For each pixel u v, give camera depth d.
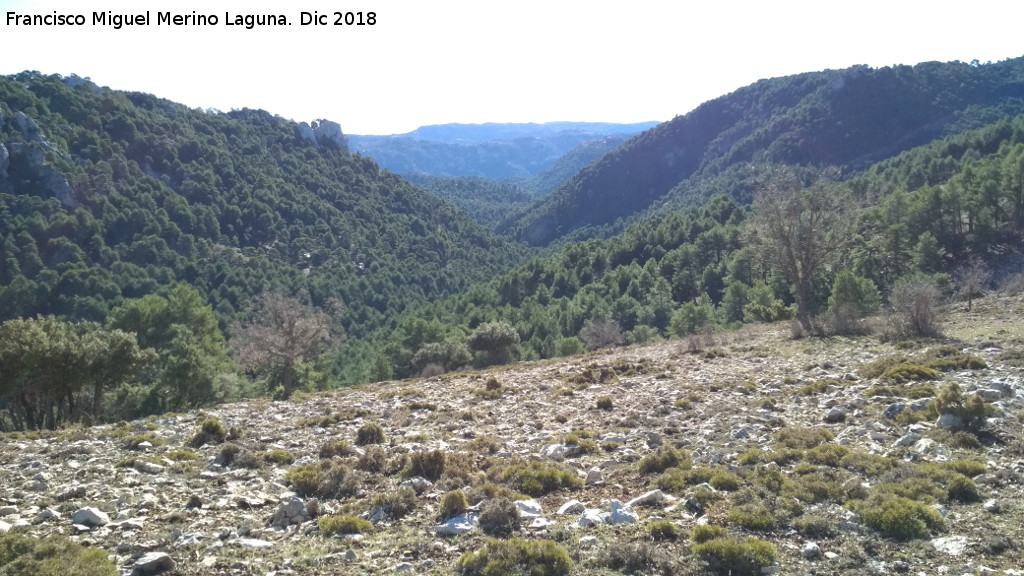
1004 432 9.66
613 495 8.77
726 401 14.92
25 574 5.84
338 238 153.50
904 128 197.25
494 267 174.88
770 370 19.48
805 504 7.62
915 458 8.98
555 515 7.97
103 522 7.73
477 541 6.98
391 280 140.12
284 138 189.62
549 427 14.08
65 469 10.62
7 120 109.62
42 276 84.00
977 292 36.66
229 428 13.91
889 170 114.50
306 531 7.56
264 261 121.62
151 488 9.31
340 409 17.81
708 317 54.53
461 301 112.00
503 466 10.23
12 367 19.67
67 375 21.66
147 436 13.23
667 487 8.68
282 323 39.97
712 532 6.66
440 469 10.05
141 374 36.28
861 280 38.72
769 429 11.83
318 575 6.22
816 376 17.22
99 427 15.62
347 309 111.94
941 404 10.55
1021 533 6.30
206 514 8.20
